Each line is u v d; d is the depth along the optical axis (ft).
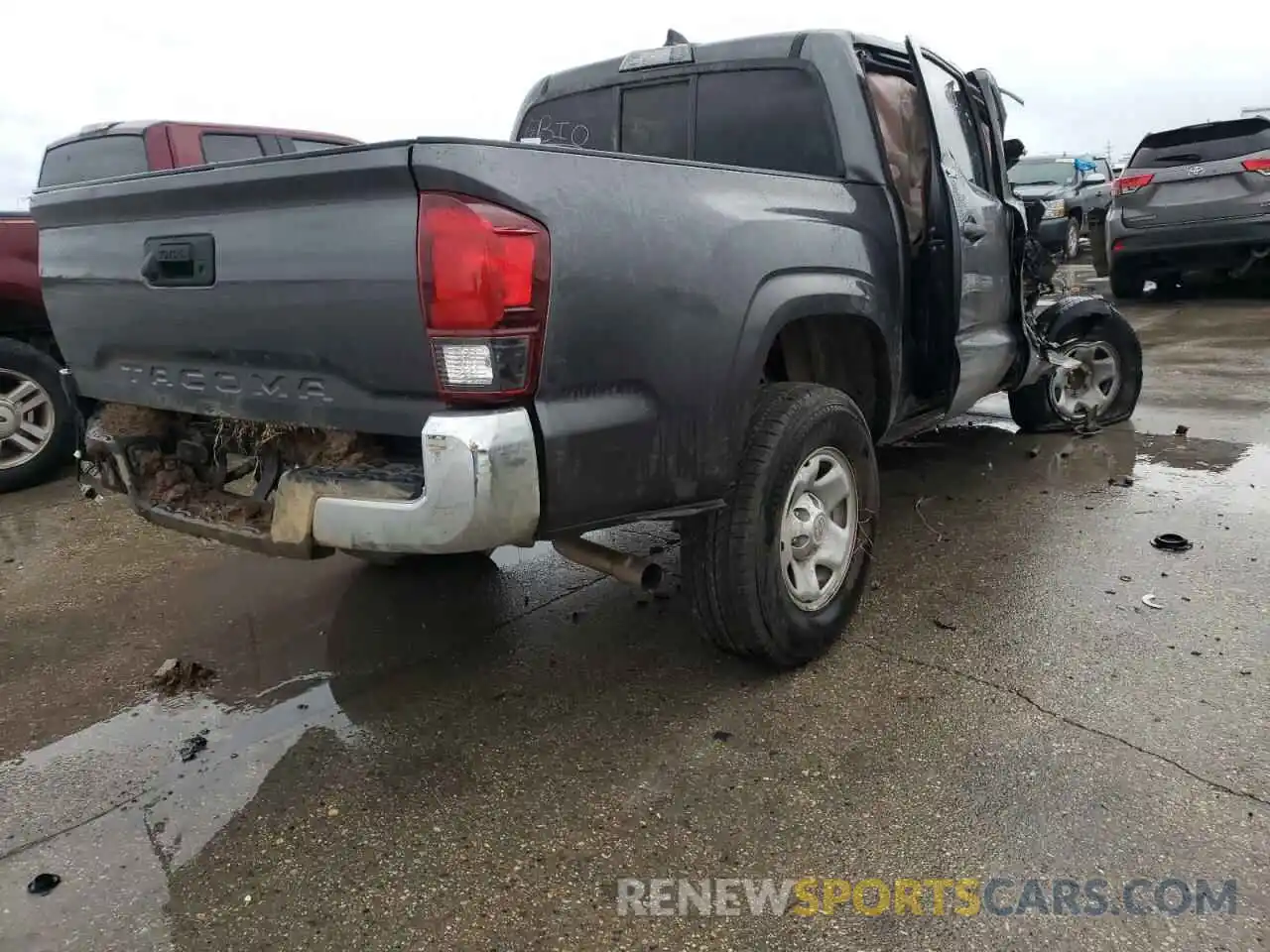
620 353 8.01
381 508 7.55
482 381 7.21
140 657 11.61
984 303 14.33
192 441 10.26
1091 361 19.72
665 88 13.33
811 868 7.39
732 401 9.07
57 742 9.77
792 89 12.10
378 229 7.38
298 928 7.06
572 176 7.69
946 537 14.10
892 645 10.84
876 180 11.68
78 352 10.64
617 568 9.00
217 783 8.93
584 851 7.72
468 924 7.02
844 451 10.61
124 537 16.17
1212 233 34.04
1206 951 6.39
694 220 8.69
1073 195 58.44
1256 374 24.47
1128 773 8.25
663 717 9.61
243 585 13.79
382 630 12.04
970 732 9.01
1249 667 9.86
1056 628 11.00
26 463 19.27
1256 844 7.32
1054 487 16.20
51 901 7.41
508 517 7.37
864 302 10.94
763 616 9.61
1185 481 16.06
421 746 9.36
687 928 6.86
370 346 7.70
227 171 8.07
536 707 9.95
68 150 25.36
